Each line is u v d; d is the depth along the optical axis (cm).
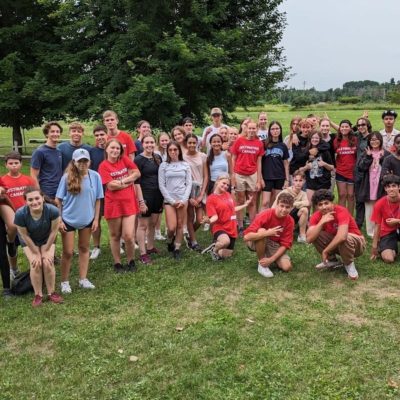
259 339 416
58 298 509
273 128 771
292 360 380
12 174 578
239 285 550
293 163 791
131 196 592
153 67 1479
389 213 613
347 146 780
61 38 1731
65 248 530
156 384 354
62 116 1708
